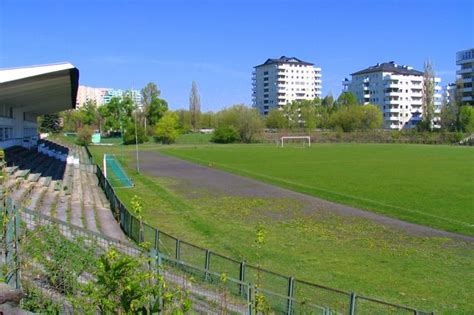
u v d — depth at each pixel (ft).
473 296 49.03
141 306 15.90
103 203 92.17
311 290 46.83
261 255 63.16
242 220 87.76
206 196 116.47
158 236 54.95
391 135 403.75
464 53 538.06
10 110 141.69
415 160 216.33
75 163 158.92
